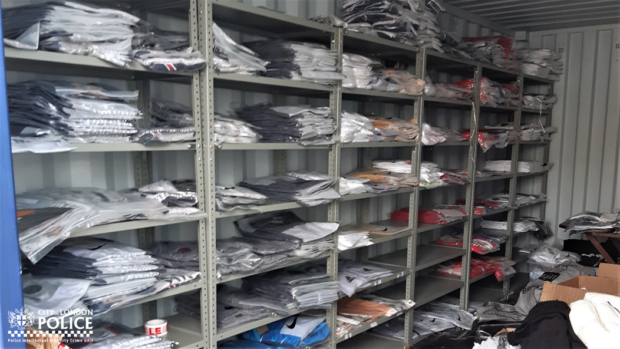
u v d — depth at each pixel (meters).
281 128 2.25
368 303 3.01
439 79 4.16
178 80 2.19
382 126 2.91
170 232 2.32
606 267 2.97
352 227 3.13
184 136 1.82
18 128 1.51
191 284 1.88
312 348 2.44
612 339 1.88
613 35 4.75
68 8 1.49
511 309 3.76
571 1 3.98
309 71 2.29
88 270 1.61
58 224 1.47
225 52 1.95
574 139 5.06
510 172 4.49
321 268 2.70
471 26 4.45
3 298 1.33
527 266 5.24
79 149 1.50
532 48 4.90
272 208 2.17
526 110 4.67
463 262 3.79
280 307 2.23
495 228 4.68
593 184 4.97
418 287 3.61
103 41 1.57
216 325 2.02
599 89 4.88
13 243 1.34
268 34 2.63
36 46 1.37
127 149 1.64
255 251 2.17
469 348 3.18
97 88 1.61
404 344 3.16
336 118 2.50
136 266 1.71
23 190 1.79
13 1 1.72
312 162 3.02
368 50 3.12
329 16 2.46
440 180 3.35
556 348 2.04
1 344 1.33
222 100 2.49
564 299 2.60
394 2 2.93
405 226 3.22
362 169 3.21
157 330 1.91
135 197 1.80
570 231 4.23
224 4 1.92
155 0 1.92
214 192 1.93
